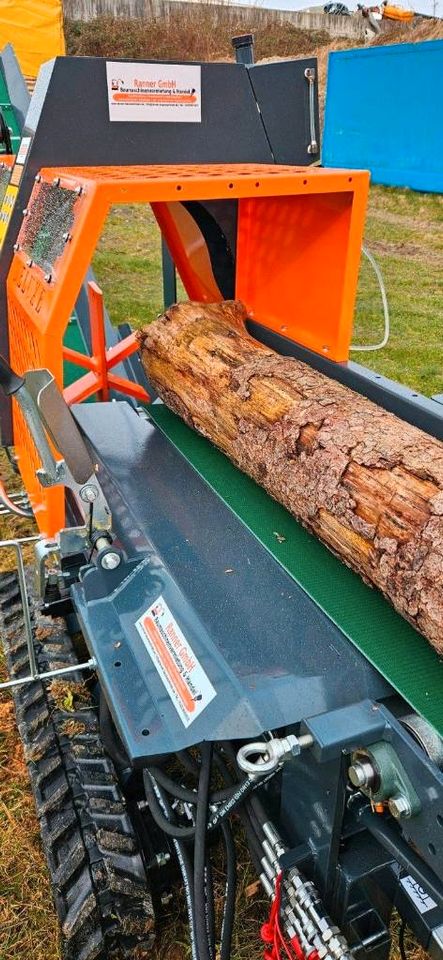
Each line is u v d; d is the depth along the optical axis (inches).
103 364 124.9
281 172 86.6
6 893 82.2
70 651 93.5
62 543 74.3
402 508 65.1
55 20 347.9
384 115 421.1
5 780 95.1
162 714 58.3
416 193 419.5
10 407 112.0
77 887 68.7
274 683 57.9
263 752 52.8
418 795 48.6
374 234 375.6
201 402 98.3
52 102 91.5
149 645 64.5
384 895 58.1
